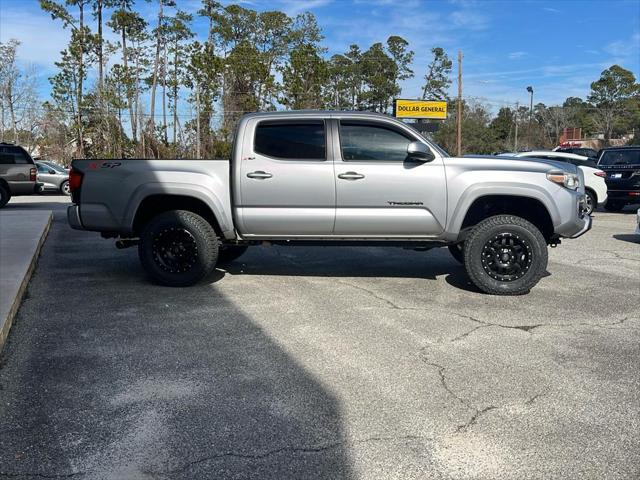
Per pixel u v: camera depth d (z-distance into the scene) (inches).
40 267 302.2
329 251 361.4
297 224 249.9
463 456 119.0
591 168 597.6
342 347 182.5
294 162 246.8
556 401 144.5
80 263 314.8
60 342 185.0
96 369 162.9
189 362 169.2
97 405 140.6
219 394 147.4
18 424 130.8
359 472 113.3
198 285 265.1
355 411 138.6
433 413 137.7
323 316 216.5
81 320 208.7
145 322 207.3
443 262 326.0
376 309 226.7
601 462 117.0
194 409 139.0
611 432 129.1
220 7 2370.8
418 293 253.0
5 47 1891.0
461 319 213.6
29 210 585.3
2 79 1897.1
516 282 247.4
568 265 323.3
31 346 181.0
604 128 3447.3
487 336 194.1
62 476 111.3
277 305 231.6
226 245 271.1
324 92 2224.4
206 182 251.8
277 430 129.3
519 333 197.6
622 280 283.4
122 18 1961.1
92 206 258.1
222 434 127.3
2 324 184.9
